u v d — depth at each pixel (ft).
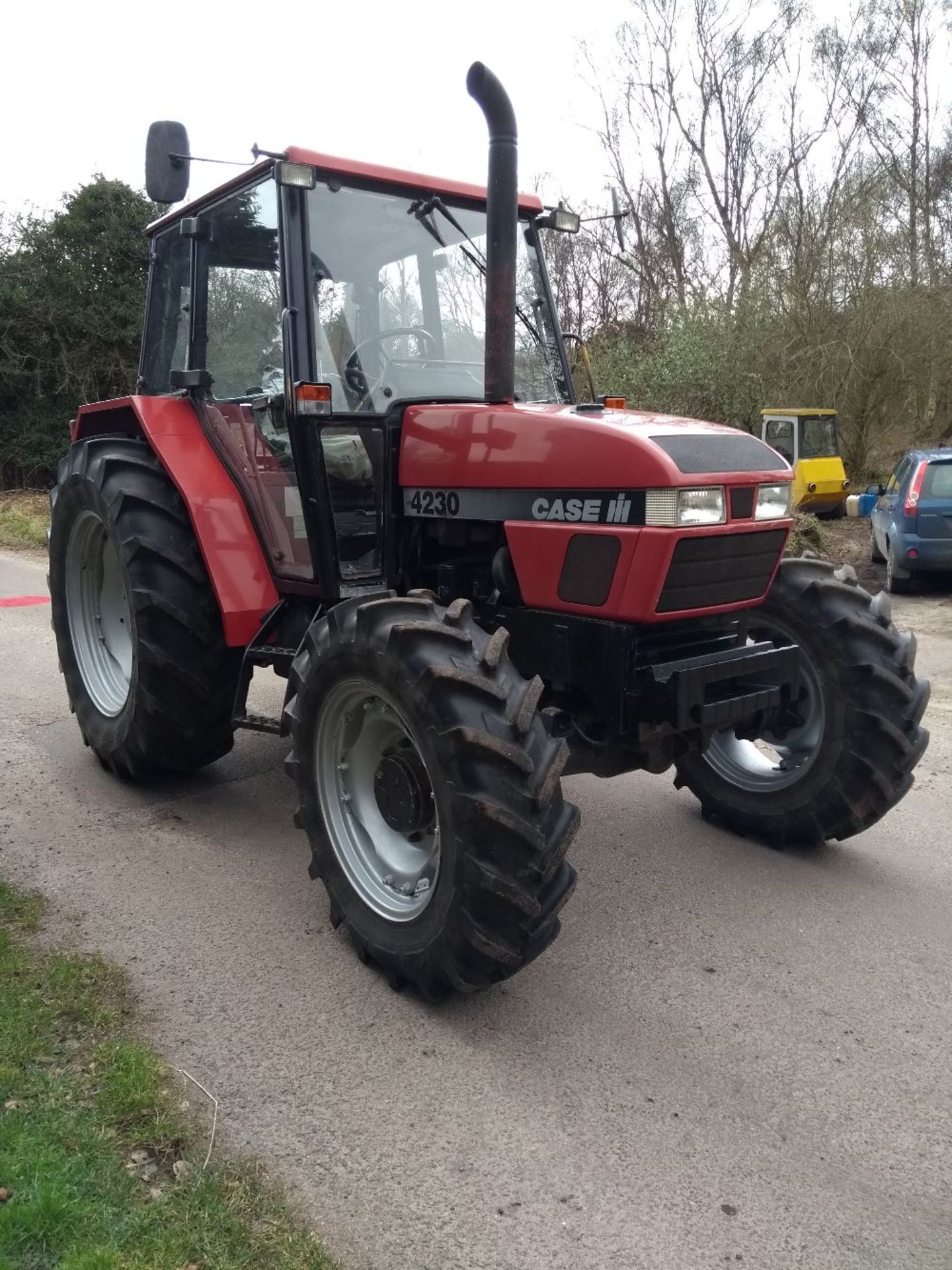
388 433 11.32
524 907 8.34
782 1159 7.48
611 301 61.82
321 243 11.12
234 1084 8.12
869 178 58.18
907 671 11.73
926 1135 7.75
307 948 10.23
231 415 12.61
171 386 14.32
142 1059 8.23
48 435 57.72
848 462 55.52
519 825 8.27
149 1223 6.62
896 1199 7.13
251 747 16.29
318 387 10.56
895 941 10.55
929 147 72.38
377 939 9.51
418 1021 9.05
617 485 9.33
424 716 8.62
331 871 10.12
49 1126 7.42
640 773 15.52
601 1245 6.66
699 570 9.66
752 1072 8.45
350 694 9.73
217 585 12.26
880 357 53.21
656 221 69.56
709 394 50.80
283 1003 9.26
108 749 14.15
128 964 9.83
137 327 58.08
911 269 54.70
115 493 12.94
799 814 12.37
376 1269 6.43
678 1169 7.34
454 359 12.19
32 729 16.92
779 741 12.74
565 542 9.79
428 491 11.12
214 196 12.57
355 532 11.43
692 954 10.27
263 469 12.11
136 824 13.20
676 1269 6.50
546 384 12.76
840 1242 6.75
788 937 10.61
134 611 12.80
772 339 53.01
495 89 9.78
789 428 48.37
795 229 55.93
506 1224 6.81
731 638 10.87
